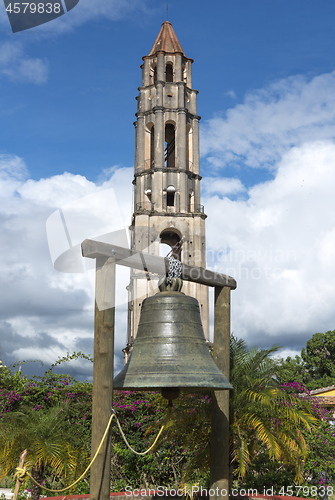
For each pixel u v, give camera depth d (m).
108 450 6.68
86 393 13.80
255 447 11.65
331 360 60.78
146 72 67.00
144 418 14.01
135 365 6.67
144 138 63.91
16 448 8.45
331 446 14.09
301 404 12.38
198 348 6.87
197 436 11.40
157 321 6.87
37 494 8.80
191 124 64.56
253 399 10.95
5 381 13.53
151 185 60.56
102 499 6.56
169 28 69.94
